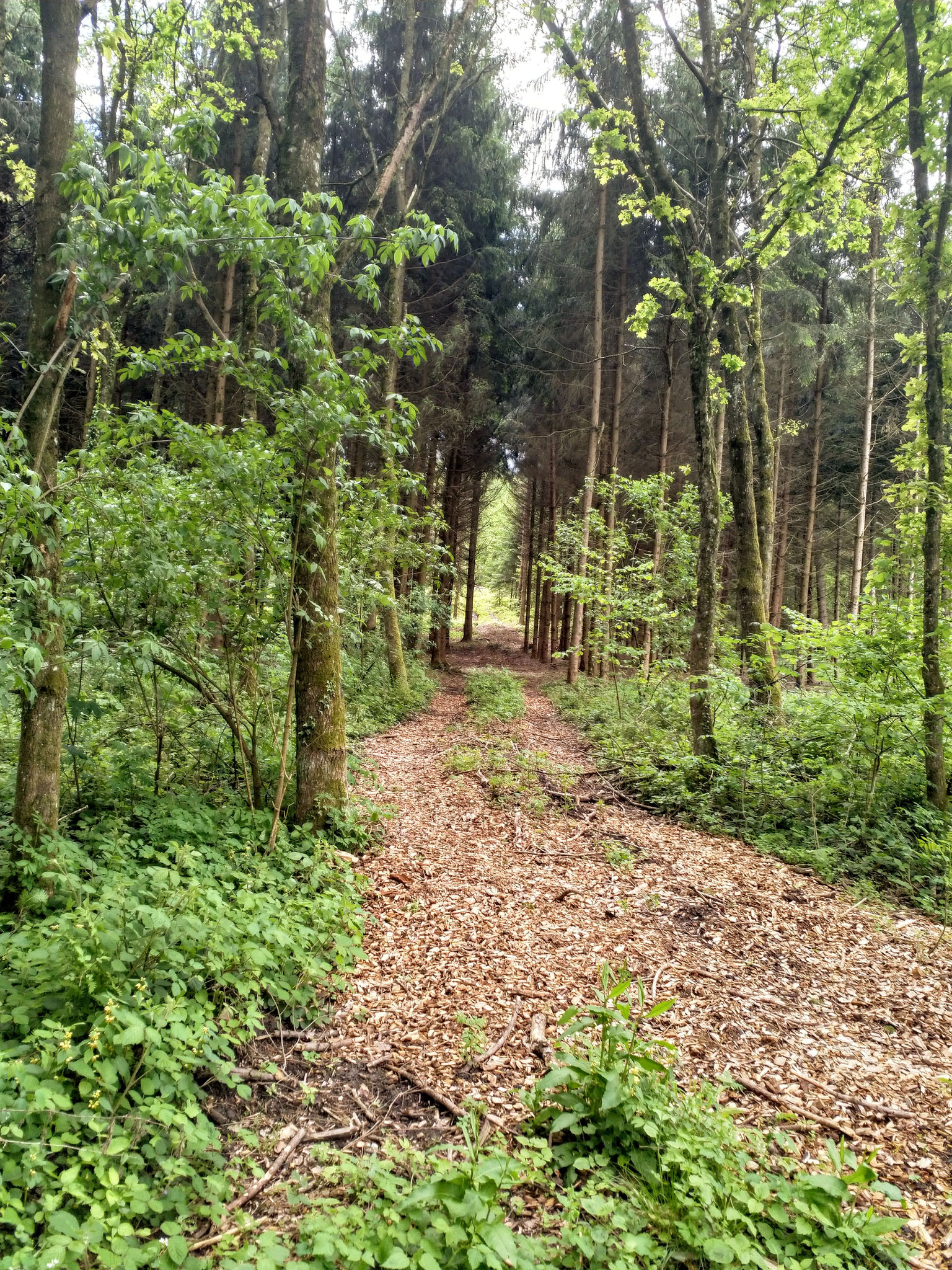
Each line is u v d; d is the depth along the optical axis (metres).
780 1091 3.22
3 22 3.90
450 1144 2.74
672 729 10.86
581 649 13.79
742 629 8.88
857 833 6.50
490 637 35.78
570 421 18.73
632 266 17.03
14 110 13.10
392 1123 2.90
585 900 5.25
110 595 4.55
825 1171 2.71
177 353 4.61
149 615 4.72
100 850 3.99
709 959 4.46
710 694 8.02
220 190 3.81
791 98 8.16
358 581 7.36
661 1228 2.25
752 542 8.82
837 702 7.11
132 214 3.62
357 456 15.37
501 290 18.06
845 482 20.75
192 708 5.50
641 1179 2.51
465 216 16.55
